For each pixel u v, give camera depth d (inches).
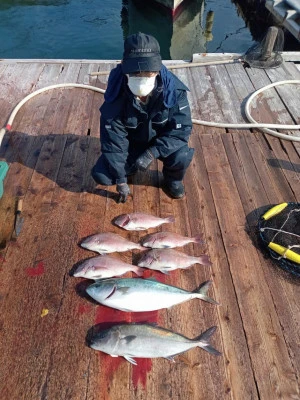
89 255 97.3
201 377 74.3
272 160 133.9
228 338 81.0
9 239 99.9
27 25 400.8
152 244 99.4
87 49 359.3
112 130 96.4
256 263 97.9
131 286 85.0
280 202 117.1
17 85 171.5
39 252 97.0
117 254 98.8
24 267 93.0
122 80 89.5
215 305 87.4
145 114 95.9
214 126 149.1
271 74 188.7
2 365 74.4
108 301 83.4
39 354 76.5
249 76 186.1
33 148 133.5
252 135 146.0
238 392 72.5
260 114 158.9
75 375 73.6
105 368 74.9
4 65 186.4
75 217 107.7
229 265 97.1
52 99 161.8
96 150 134.0
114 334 76.7
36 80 176.2
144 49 81.9
